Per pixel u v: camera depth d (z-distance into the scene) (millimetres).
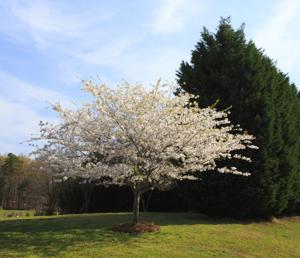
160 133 12922
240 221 16984
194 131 13039
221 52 17750
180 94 14445
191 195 16969
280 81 18906
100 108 13211
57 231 13367
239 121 16594
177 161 14398
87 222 14945
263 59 18172
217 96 16812
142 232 13203
